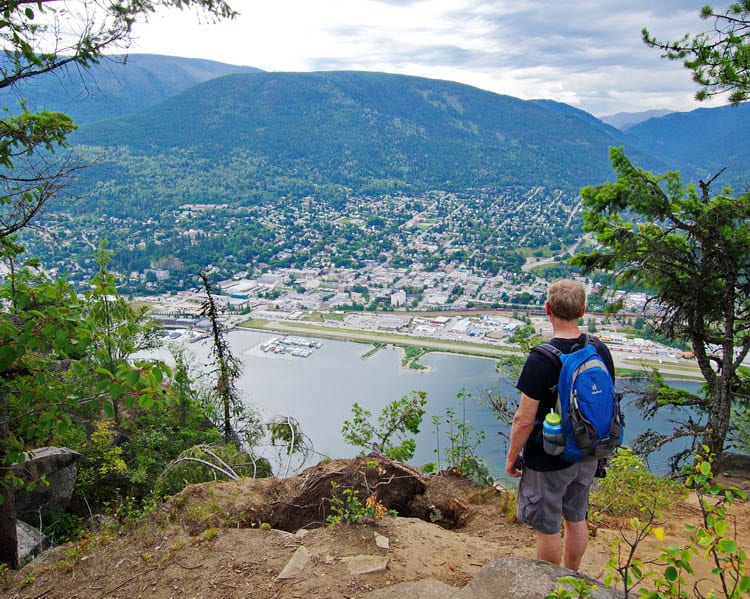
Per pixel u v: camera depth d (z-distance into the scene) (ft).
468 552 11.30
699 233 27.22
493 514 14.55
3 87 16.19
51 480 26.11
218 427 51.88
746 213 26.04
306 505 14.14
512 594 8.48
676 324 28.94
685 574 11.12
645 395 33.22
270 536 11.59
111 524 13.33
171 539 11.78
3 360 11.73
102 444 34.06
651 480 16.22
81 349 12.38
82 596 10.17
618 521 14.57
